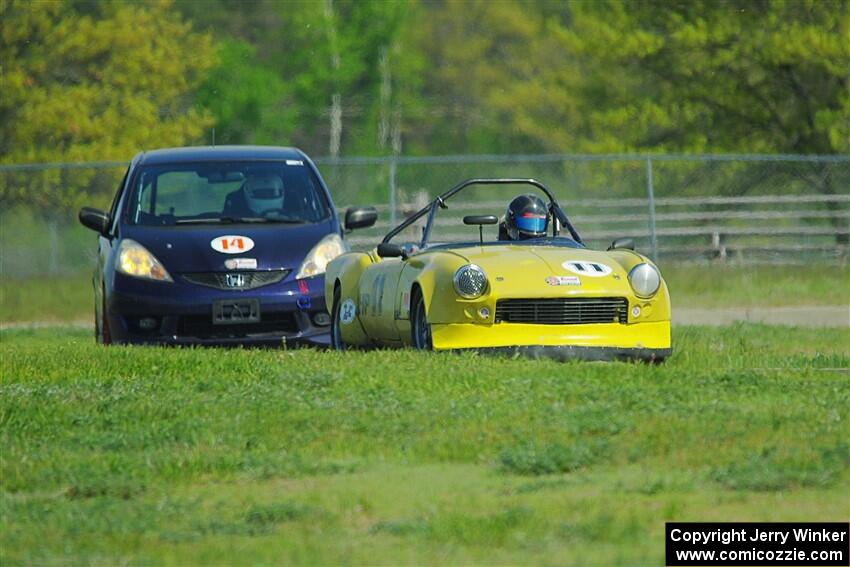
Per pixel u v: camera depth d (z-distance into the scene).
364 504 23.02
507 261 41.91
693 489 23.81
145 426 30.56
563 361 40.72
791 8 123.50
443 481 24.89
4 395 34.97
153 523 22.20
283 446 28.20
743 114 125.31
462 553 20.30
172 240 52.66
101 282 53.75
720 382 34.69
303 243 53.00
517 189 160.50
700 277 87.56
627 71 129.12
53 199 119.88
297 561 20.03
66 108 133.62
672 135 127.75
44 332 69.25
